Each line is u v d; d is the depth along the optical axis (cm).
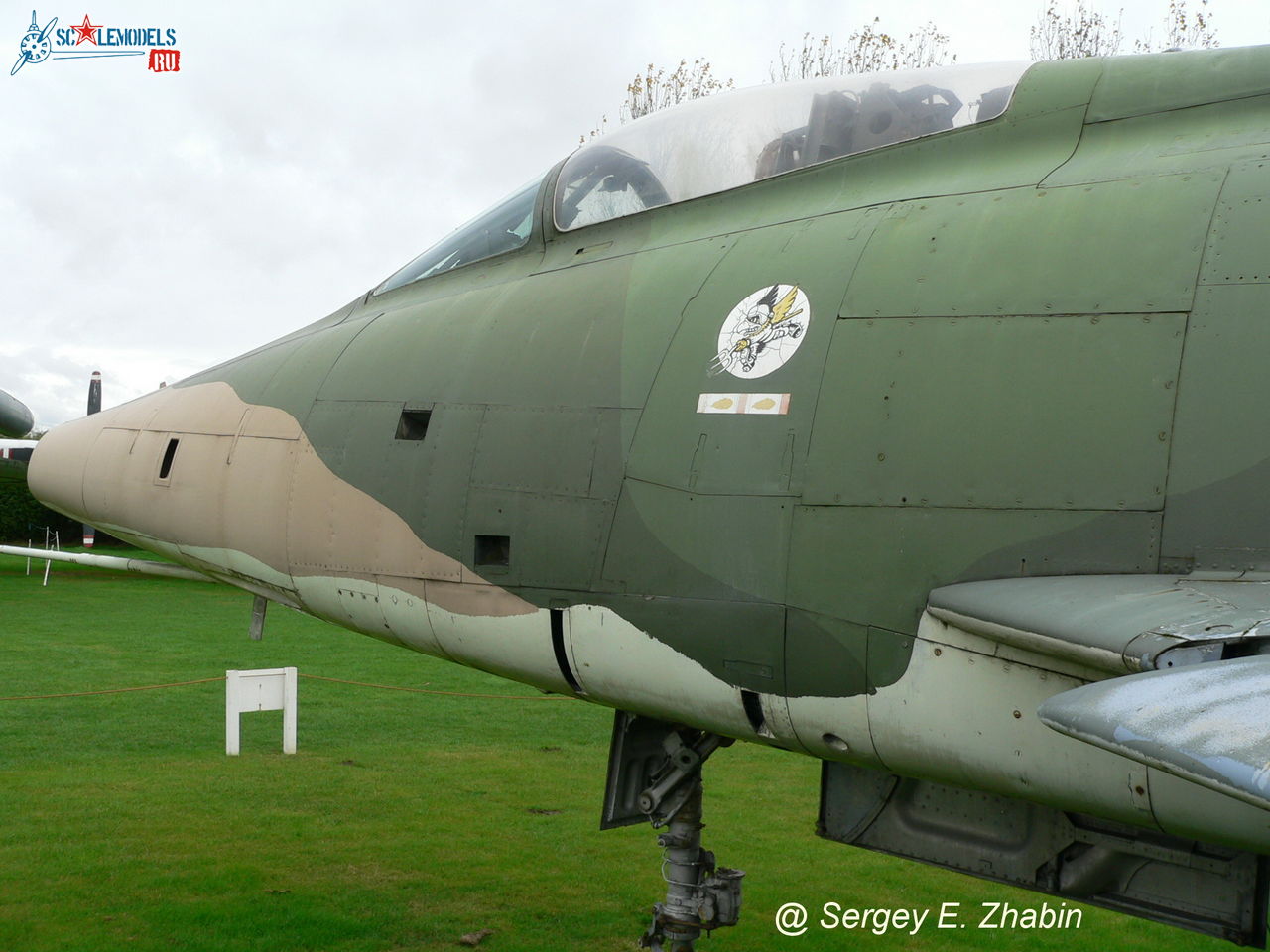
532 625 357
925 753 286
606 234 412
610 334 361
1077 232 287
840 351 303
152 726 942
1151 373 261
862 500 288
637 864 638
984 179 325
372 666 1286
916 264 304
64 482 527
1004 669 264
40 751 848
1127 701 198
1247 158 283
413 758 868
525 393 373
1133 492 256
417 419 405
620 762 414
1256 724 176
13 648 1351
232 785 770
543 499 354
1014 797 282
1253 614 212
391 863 626
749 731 325
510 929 534
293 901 561
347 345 459
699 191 393
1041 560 263
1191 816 243
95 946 498
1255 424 248
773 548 301
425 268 489
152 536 487
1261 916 297
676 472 324
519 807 743
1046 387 271
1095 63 336
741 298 334
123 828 670
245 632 1549
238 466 452
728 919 414
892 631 281
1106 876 328
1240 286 259
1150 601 232
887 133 363
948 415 281
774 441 306
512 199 472
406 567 390
